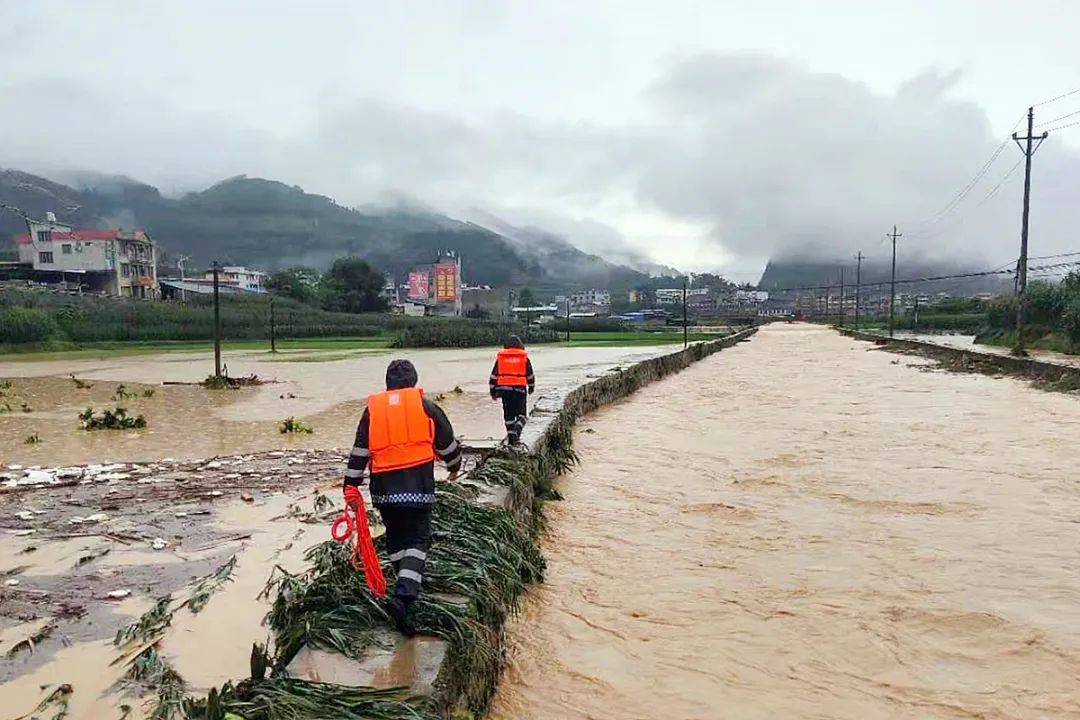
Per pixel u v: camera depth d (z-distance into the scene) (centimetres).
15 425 1834
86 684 497
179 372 3550
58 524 882
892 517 900
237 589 662
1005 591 662
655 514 945
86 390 2703
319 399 2398
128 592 664
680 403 2245
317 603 509
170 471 1206
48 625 592
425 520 503
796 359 4538
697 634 594
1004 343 4809
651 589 690
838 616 616
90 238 8381
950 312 9694
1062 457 1262
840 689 505
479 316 12575
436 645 452
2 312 5297
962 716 469
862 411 1933
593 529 891
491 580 577
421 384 2853
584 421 1869
